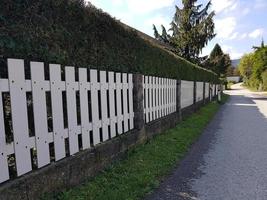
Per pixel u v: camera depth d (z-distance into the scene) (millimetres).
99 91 4812
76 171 3961
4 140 2916
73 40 4230
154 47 8125
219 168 5215
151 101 7504
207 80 21078
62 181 3680
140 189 4051
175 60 10602
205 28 38438
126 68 6059
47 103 3648
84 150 4246
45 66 3607
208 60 41250
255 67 53750
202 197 3904
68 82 3928
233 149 6734
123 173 4637
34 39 3438
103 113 4883
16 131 3064
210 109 16344
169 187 4254
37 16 3541
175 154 5996
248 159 5844
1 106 2885
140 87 6375
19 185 3004
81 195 3705
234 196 3949
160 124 7871
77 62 4285
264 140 7820
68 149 3988
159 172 4805
